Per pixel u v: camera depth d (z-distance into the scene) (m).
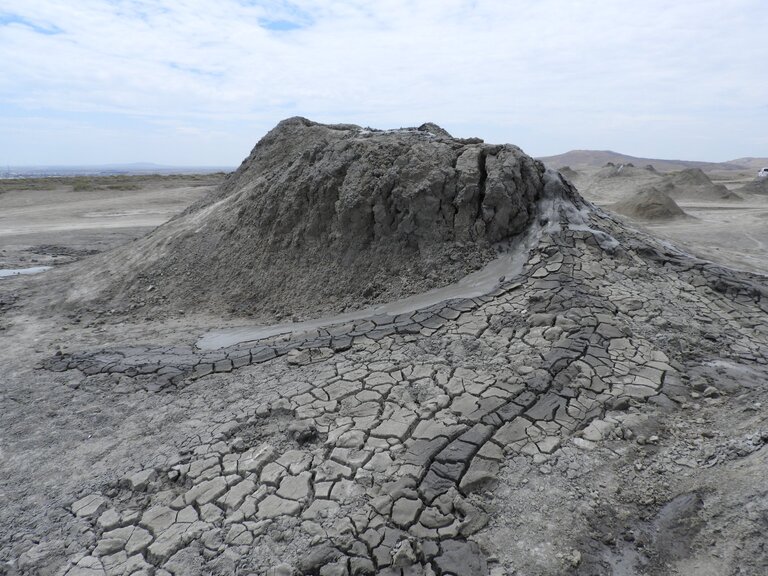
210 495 3.26
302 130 11.08
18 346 6.39
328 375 4.51
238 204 9.01
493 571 2.65
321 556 2.74
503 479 3.24
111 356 5.81
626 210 18.09
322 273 6.91
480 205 6.70
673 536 2.81
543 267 5.95
